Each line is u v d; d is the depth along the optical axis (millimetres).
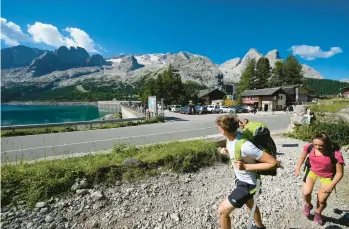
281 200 5410
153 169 6508
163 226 4262
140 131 16000
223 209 3154
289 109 53031
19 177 4973
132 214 4594
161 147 8375
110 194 5176
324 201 4211
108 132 15578
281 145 10961
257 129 2936
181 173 6680
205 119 27328
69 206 4609
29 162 6453
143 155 7230
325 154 4102
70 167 5625
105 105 121312
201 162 7434
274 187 6152
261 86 93500
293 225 4348
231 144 3035
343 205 5020
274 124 20906
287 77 94125
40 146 10805
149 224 4301
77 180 5266
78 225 4160
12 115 71750
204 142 8578
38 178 5035
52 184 4910
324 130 11844
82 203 4711
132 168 6164
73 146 10711
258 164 2826
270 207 5047
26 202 4520
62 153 9141
